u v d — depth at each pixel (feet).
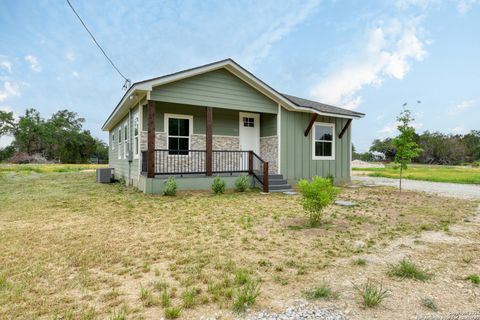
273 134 37.42
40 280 9.39
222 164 36.47
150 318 7.06
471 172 75.61
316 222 17.12
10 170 71.67
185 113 34.55
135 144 34.37
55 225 16.79
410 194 31.71
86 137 165.78
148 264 10.84
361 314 7.23
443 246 13.20
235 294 8.28
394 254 12.07
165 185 27.76
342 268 10.48
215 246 13.03
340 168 42.73
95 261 11.10
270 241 13.82
